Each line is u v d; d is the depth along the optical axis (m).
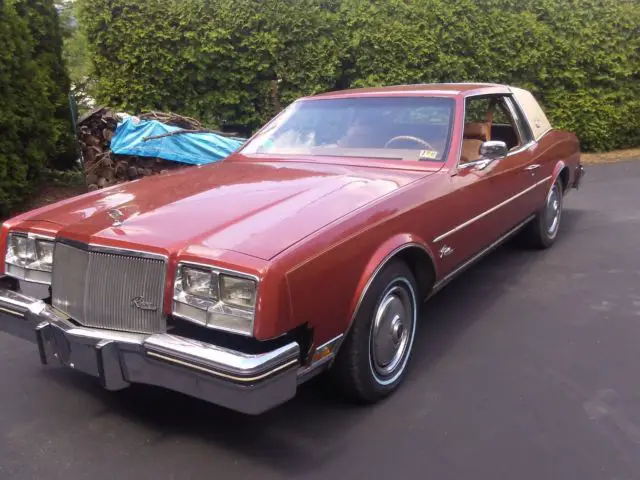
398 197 3.21
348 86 10.86
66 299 2.85
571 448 2.74
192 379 2.43
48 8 8.14
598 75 12.12
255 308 2.36
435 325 4.13
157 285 2.55
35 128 7.27
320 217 2.82
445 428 2.91
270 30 9.64
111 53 9.05
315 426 2.93
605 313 4.27
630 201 7.84
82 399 3.21
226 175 3.60
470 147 4.43
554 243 6.04
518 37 11.32
